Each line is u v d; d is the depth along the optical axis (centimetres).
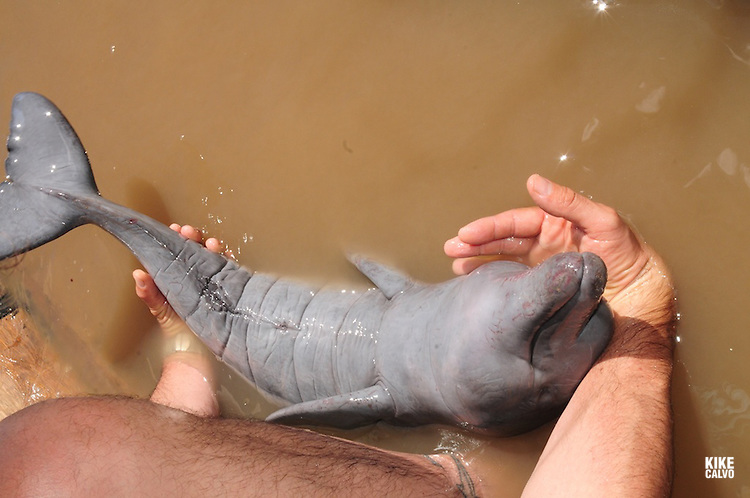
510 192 122
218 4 141
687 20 124
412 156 127
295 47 136
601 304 105
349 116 131
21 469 99
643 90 122
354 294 124
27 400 127
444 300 111
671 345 111
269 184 131
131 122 138
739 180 117
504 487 109
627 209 118
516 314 100
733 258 115
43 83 144
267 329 125
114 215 126
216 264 128
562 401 107
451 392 107
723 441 110
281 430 108
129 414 105
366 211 127
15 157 129
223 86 137
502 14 129
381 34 133
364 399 115
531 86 126
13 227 126
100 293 134
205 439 104
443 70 129
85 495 98
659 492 92
